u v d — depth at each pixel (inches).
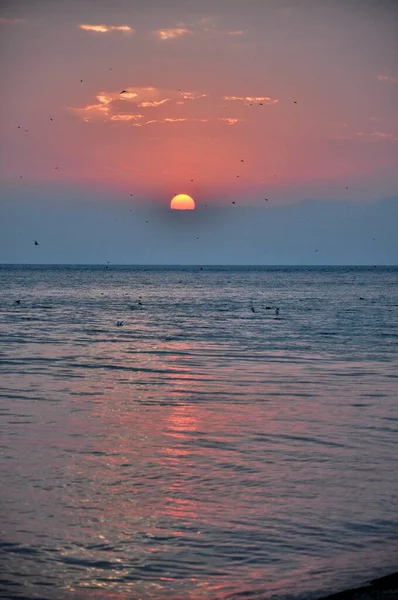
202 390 1167.6
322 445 804.0
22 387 1181.1
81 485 653.9
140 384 1223.5
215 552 519.8
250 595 459.8
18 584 471.2
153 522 569.6
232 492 639.8
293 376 1331.2
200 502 614.5
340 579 480.1
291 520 576.4
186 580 479.8
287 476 686.5
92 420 923.4
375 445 804.6
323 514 590.6
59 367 1425.9
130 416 952.3
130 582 476.4
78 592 463.8
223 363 1508.4
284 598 454.3
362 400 1083.3
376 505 610.2
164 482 664.4
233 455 758.5
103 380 1266.0
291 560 508.1
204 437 836.6
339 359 1592.0
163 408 1009.5
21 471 693.3
